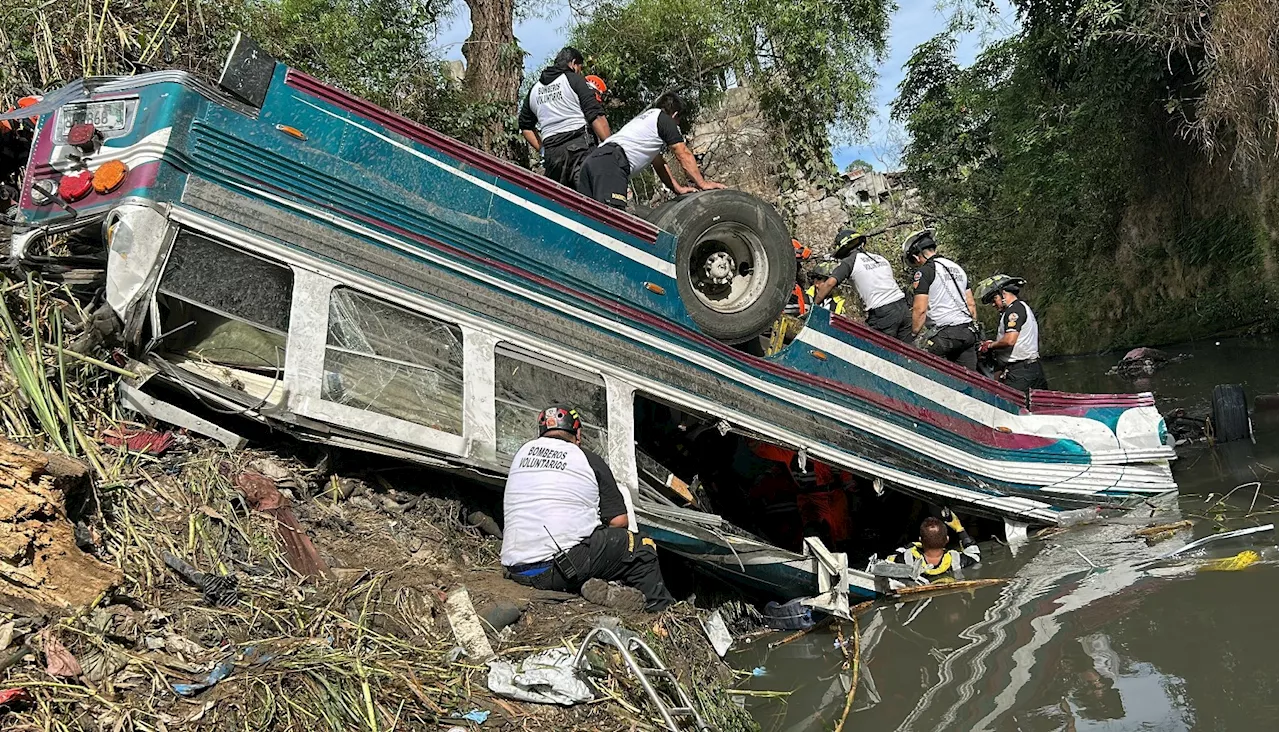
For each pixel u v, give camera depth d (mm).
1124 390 11367
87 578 3756
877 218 18984
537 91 6926
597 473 5031
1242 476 7668
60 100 4684
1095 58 15844
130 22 7004
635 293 5707
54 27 6531
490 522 5348
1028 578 6016
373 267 4938
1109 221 16516
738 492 7105
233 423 5055
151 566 4078
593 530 4918
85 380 4762
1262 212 13695
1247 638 4496
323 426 4746
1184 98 14281
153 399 4805
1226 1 11984
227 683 3564
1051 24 16828
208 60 7359
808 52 16609
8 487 3670
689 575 5992
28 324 4793
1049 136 17031
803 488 7301
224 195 4621
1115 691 4172
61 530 3773
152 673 3537
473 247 5215
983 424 7387
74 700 3309
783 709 4480
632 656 4031
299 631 3996
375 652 3949
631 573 4930
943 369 7199
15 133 5395
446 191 5156
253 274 4719
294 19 8828
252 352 4863
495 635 4348
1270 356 11836
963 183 20734
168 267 4527
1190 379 11375
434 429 5004
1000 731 3965
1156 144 15352
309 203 4820
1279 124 11672
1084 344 16156
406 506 5188
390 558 4781
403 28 10086
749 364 6145
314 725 3480
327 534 4809
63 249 5289
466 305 5160
